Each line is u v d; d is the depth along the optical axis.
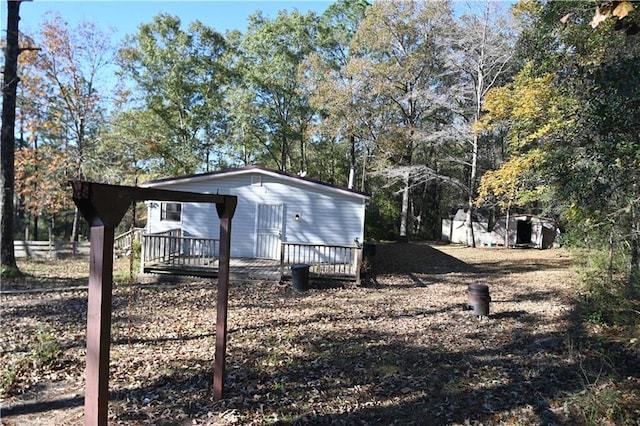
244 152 29.55
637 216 6.07
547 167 7.23
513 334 6.52
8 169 10.81
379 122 23.59
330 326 6.98
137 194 2.74
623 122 4.88
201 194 3.57
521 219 24.09
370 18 22.16
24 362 5.04
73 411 3.99
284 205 13.15
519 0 10.74
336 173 31.64
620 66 4.92
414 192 32.41
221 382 4.20
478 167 22.97
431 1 20.80
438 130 22.31
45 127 18.73
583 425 3.73
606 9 2.45
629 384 4.45
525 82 10.32
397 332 6.69
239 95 25.48
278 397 4.32
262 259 13.03
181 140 25.73
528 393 4.41
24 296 8.87
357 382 4.72
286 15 27.48
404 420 3.86
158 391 4.41
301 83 25.41
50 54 18.42
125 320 7.20
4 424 3.74
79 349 5.70
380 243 25.28
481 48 19.81
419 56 21.64
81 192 2.35
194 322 7.08
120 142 20.23
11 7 10.60
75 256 17.06
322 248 13.01
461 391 4.48
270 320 7.29
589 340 5.96
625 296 6.40
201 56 26.02
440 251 20.45
